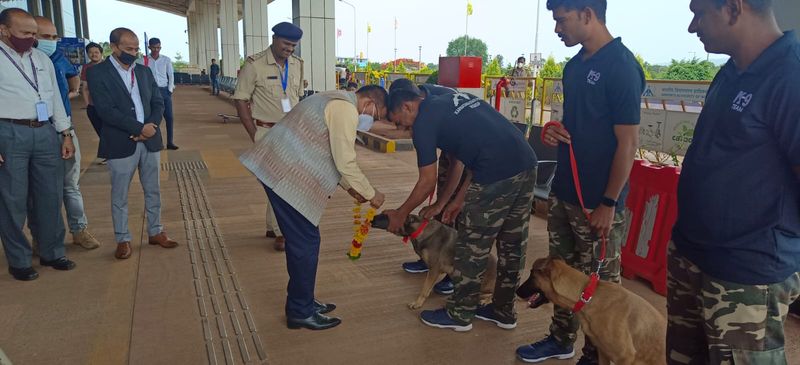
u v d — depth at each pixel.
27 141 3.67
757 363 1.70
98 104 3.97
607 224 2.47
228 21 31.56
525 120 9.91
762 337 1.68
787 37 1.54
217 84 27.47
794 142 1.49
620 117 2.32
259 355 2.99
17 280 3.89
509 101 10.26
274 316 3.45
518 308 3.66
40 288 3.78
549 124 2.69
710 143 1.71
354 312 3.54
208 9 40.84
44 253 4.05
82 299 3.62
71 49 14.95
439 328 3.34
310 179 3.01
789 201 1.59
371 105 3.05
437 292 3.89
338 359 2.97
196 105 20.47
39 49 3.89
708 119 1.74
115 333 3.19
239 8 39.69
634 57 2.39
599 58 2.40
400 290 3.89
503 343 3.19
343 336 3.23
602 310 2.38
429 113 2.86
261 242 4.83
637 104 2.31
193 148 9.87
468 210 3.01
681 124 6.32
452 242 3.43
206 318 3.40
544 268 2.58
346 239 4.96
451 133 2.86
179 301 3.62
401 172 7.94
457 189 3.73
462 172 3.55
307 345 3.11
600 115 2.42
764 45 1.57
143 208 5.82
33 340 3.09
